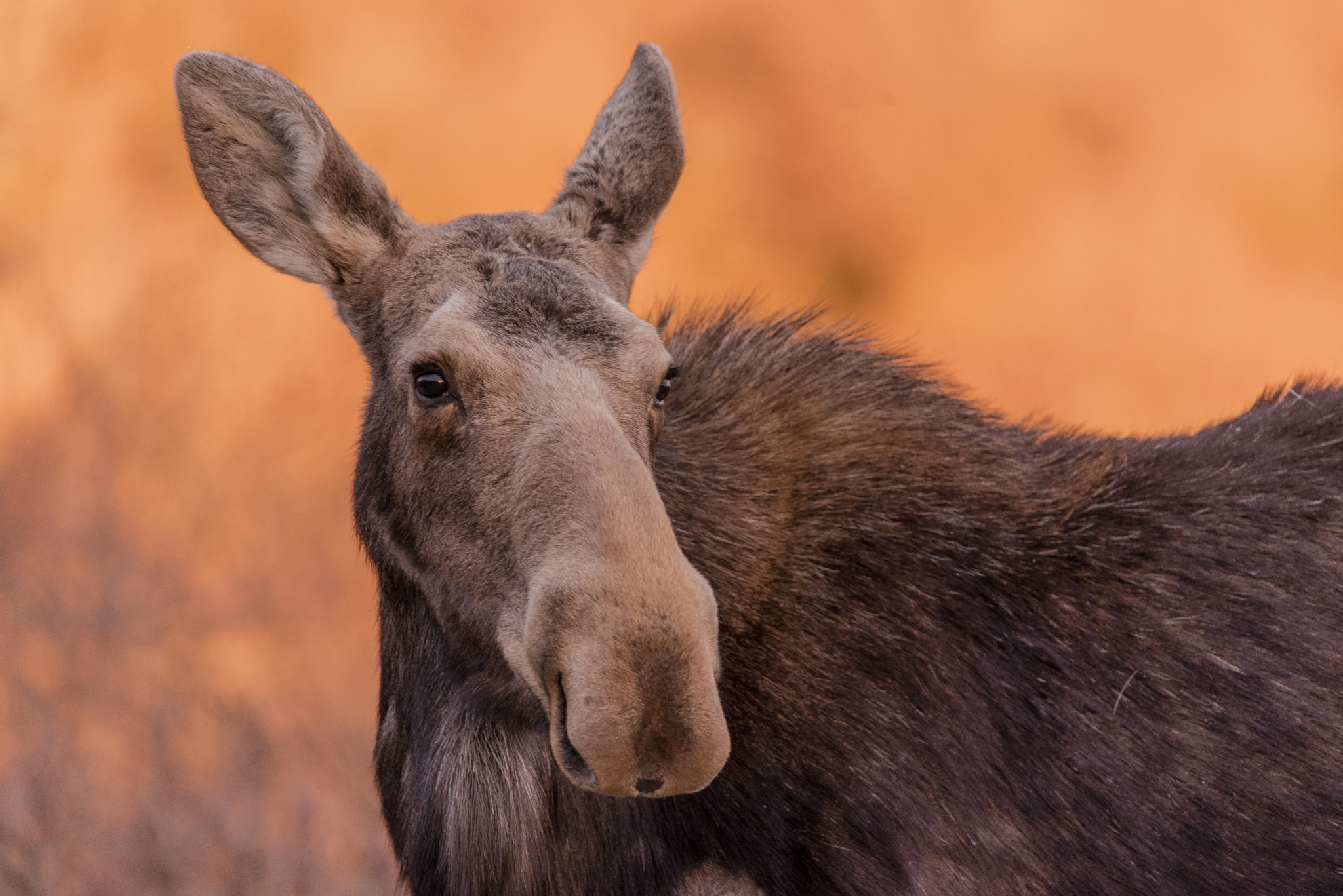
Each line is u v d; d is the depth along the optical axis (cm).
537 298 1307
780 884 1376
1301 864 1430
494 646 1336
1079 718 1437
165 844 2277
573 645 1137
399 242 1432
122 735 2639
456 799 1432
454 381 1280
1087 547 1512
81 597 3022
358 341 1445
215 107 1439
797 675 1392
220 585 3378
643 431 1275
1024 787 1417
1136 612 1481
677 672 1117
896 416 1545
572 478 1188
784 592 1422
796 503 1465
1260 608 1498
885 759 1382
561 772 1416
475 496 1262
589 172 1503
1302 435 1675
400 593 1451
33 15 5088
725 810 1376
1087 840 1414
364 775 2647
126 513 3456
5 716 2620
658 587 1132
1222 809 1423
